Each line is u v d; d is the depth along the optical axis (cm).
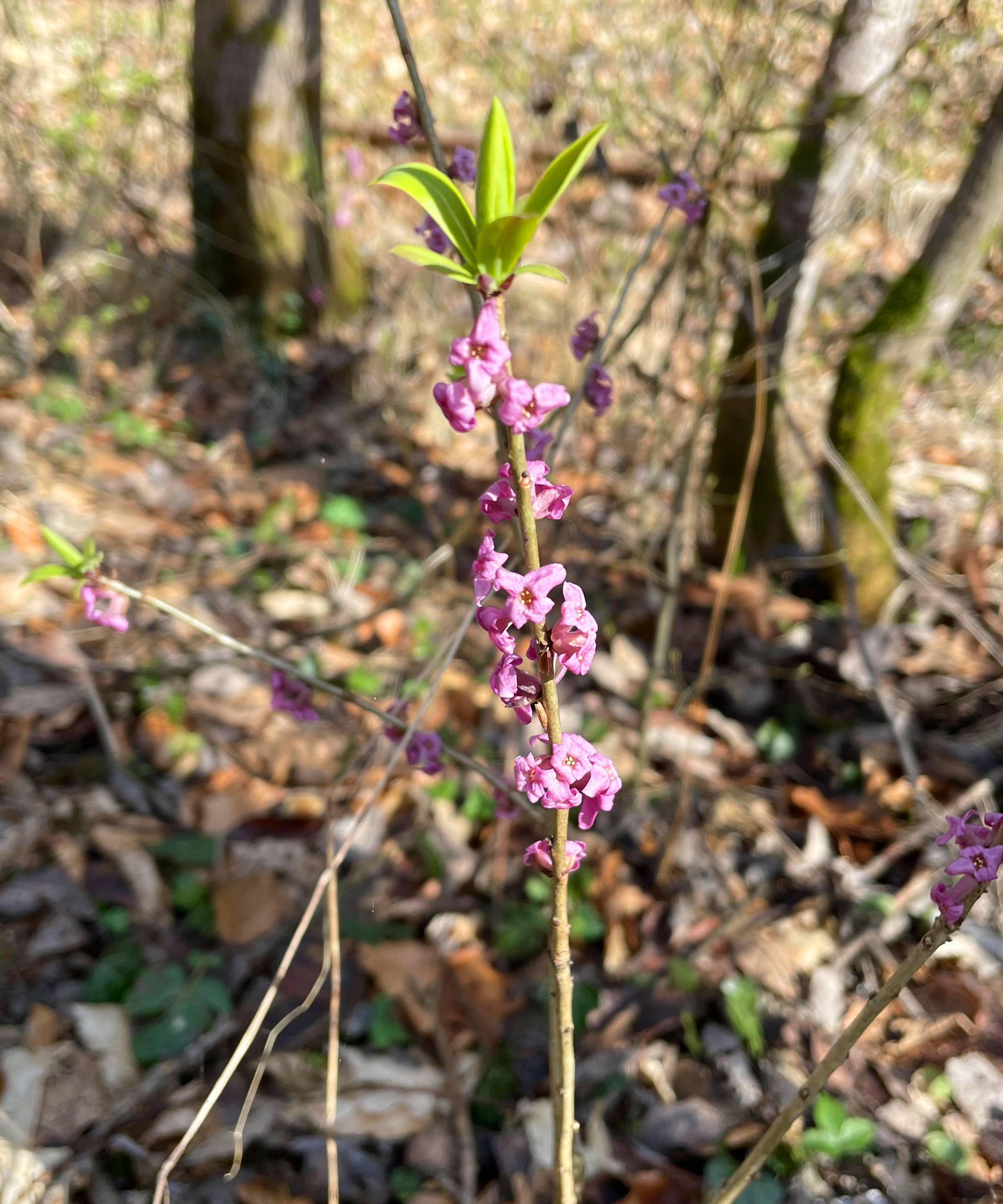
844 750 65
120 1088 42
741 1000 47
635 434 86
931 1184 42
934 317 68
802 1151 43
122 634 64
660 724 65
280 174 101
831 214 69
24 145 100
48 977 45
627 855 56
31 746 55
